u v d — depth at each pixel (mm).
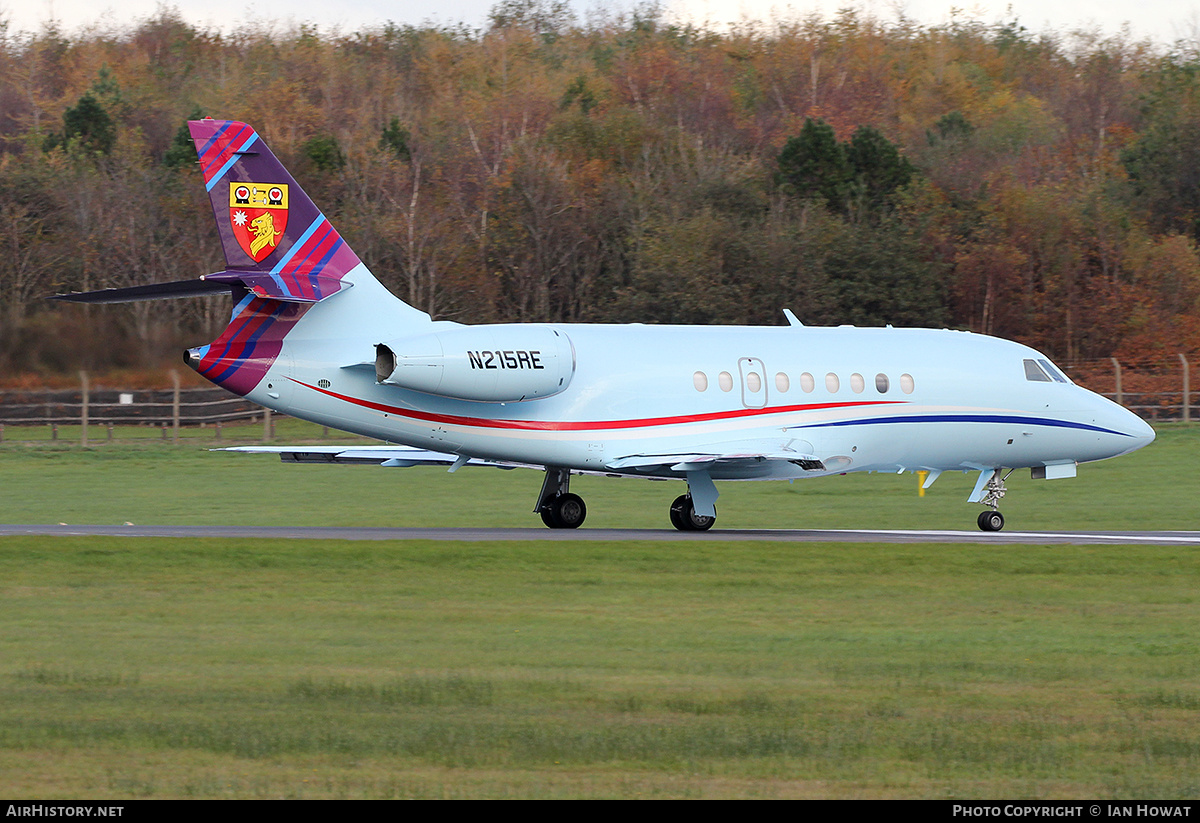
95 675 45188
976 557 75500
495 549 74812
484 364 83812
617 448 88062
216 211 81500
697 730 39125
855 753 37250
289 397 82688
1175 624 57656
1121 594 65438
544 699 42531
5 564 68375
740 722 40156
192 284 80188
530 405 86500
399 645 50906
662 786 34000
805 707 42188
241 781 33812
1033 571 71938
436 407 84812
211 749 36500
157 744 36875
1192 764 36812
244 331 82000
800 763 36250
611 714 40812
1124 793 34312
